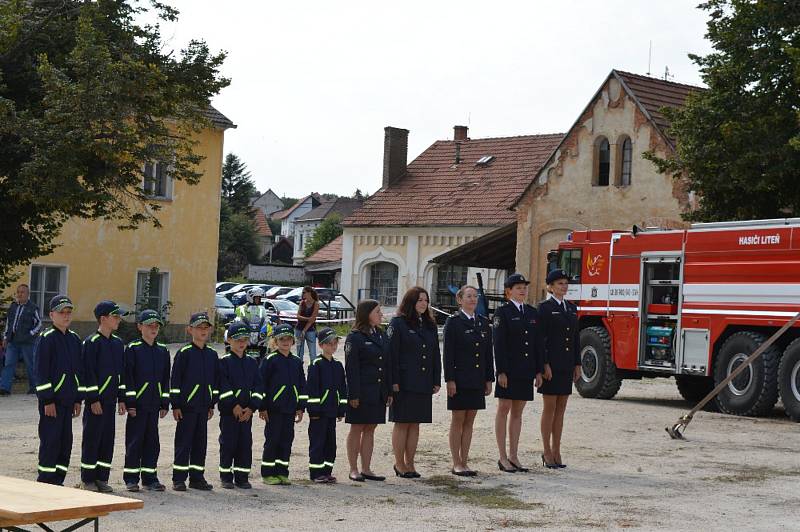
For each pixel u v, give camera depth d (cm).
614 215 3453
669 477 1284
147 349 1119
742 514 1059
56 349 1062
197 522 955
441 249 4953
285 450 1189
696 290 2016
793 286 1834
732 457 1448
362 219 5231
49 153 2056
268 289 5928
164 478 1191
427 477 1254
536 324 1340
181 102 2345
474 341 1274
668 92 3534
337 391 1212
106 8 2269
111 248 3434
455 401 1265
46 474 1059
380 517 1005
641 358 2131
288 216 14700
